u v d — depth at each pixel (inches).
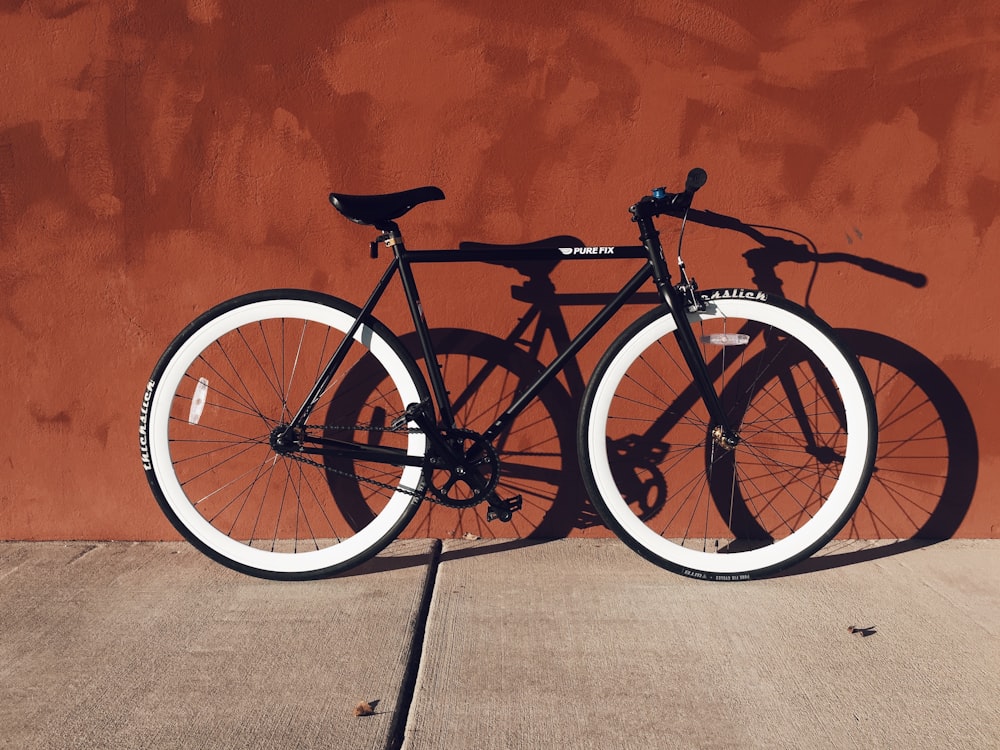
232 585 99.0
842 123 102.9
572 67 101.9
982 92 102.0
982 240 104.8
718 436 99.3
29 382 108.3
